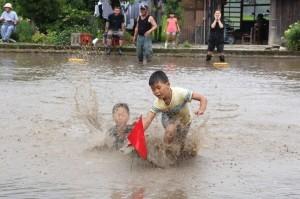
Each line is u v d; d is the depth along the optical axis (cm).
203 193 767
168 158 898
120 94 1538
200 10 3584
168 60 2788
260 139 1063
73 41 3167
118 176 833
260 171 870
